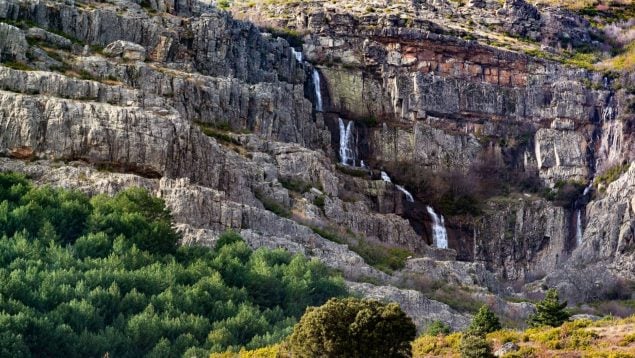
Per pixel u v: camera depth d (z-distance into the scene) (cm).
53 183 9750
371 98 18100
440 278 11469
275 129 14388
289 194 12544
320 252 10450
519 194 17862
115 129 10469
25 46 11806
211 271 8450
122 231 8781
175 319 7419
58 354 6706
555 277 14900
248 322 7706
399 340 6078
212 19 15175
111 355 6919
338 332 6044
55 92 10869
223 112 13488
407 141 17738
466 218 17325
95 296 7356
